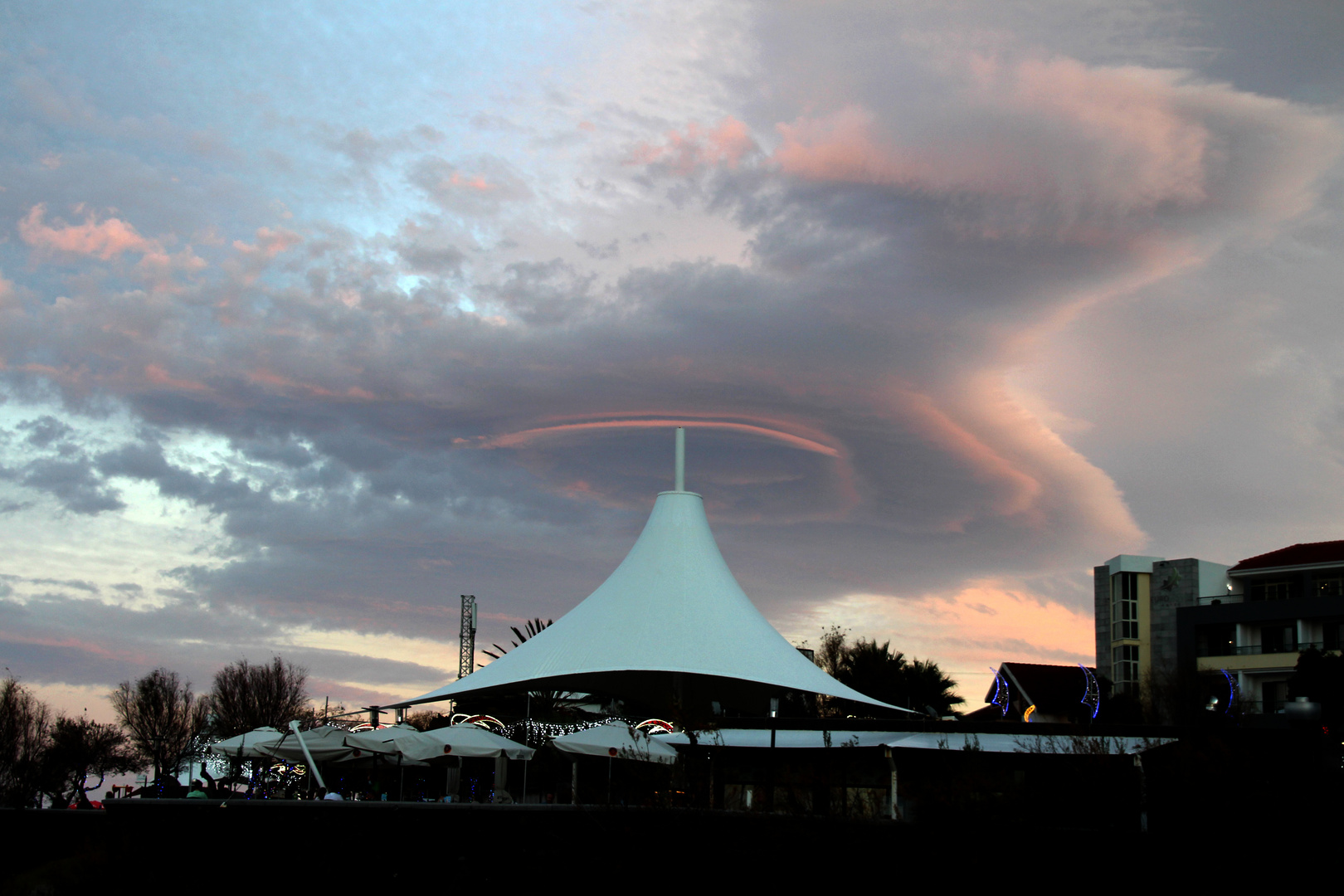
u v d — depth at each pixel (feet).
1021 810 36.32
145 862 43.65
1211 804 39.99
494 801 73.31
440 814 41.01
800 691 70.95
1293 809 37.68
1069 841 35.06
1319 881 35.76
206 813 43.93
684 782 40.98
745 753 55.01
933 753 50.47
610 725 62.44
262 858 42.83
